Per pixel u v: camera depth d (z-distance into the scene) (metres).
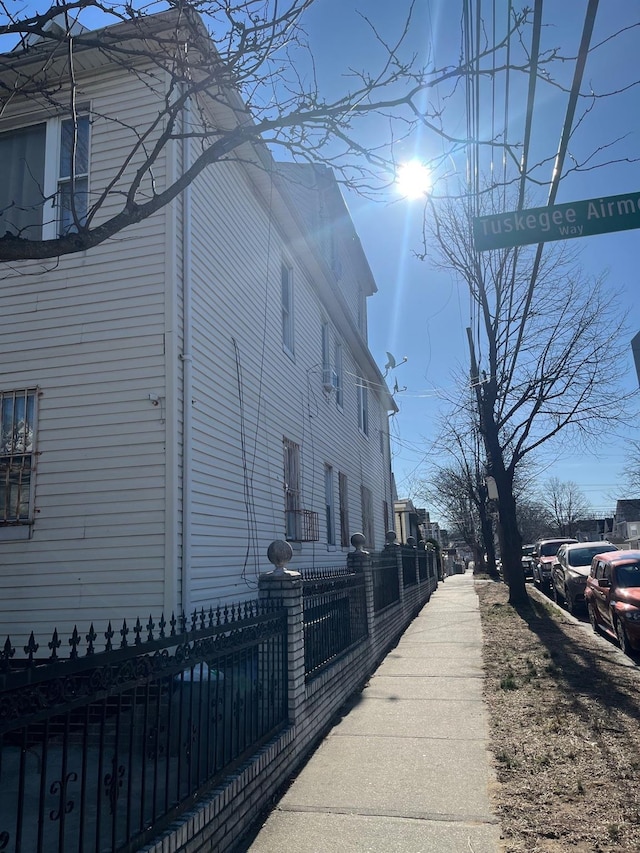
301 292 13.46
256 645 5.25
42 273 7.50
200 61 4.95
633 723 6.71
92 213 4.11
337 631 8.23
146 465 7.25
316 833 4.52
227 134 4.80
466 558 96.81
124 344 7.57
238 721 4.79
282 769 5.48
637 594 10.95
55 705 2.80
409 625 15.70
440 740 6.47
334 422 15.70
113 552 7.14
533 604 18.33
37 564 7.31
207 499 7.91
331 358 16.08
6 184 8.64
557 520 87.38
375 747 6.34
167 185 7.81
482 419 19.56
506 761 5.75
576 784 5.18
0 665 2.65
